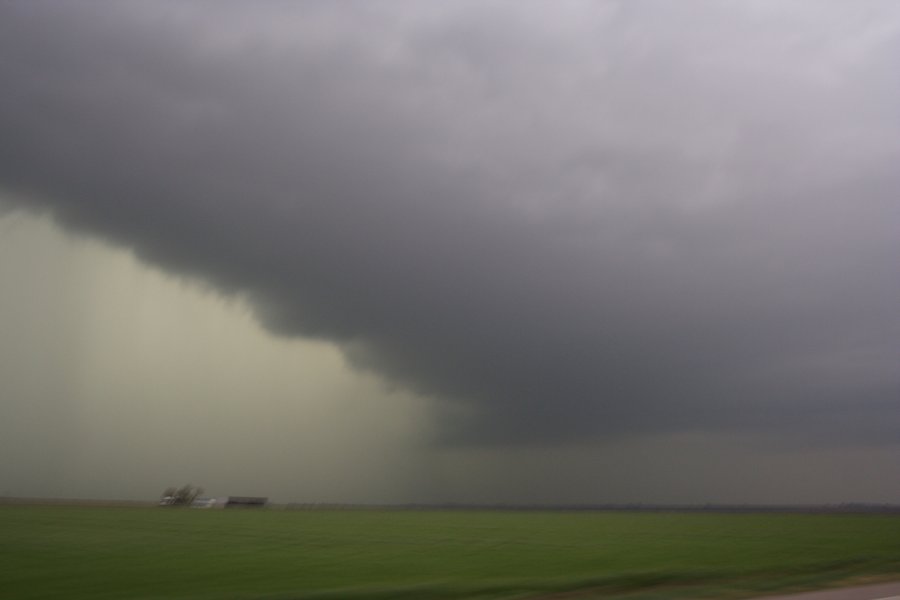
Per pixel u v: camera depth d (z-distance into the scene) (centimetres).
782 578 3147
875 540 6838
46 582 3403
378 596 2694
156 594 2953
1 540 6281
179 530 8300
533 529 9806
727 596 2586
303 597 2672
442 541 6838
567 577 3459
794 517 17575
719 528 10138
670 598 2558
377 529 9394
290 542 6525
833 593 2591
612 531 9162
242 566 4222
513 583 2998
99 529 8131
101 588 3183
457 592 2781
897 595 2517
